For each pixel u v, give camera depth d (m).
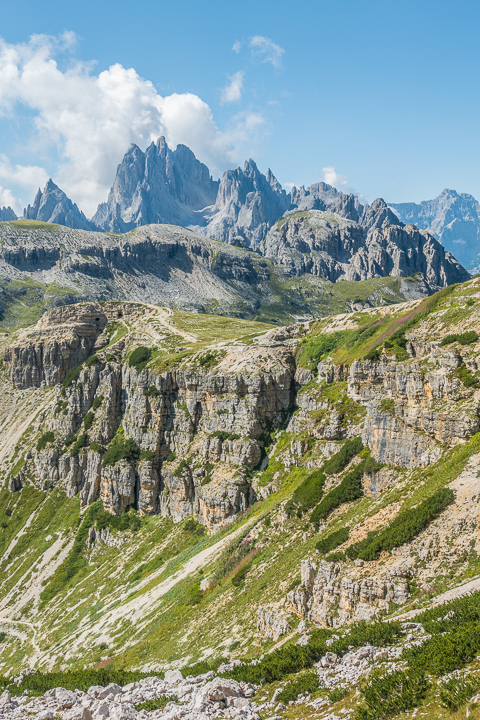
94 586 116.31
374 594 44.34
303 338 131.62
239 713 26.72
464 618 28.89
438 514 46.97
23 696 34.53
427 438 62.38
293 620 53.12
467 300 85.88
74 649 89.88
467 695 20.14
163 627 76.44
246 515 98.62
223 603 71.12
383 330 105.75
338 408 97.81
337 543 55.28
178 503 121.88
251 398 117.19
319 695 27.41
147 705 30.00
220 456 115.94
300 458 100.50
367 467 68.56
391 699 22.62
